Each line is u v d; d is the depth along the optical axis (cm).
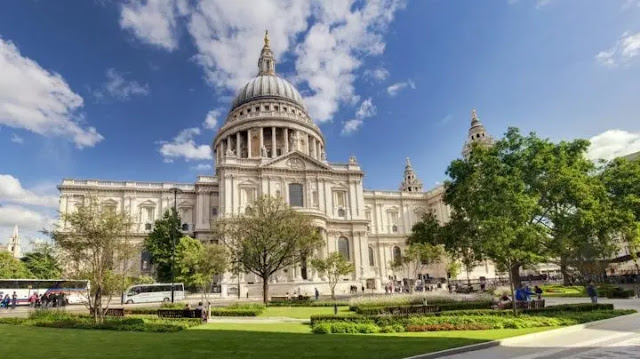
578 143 4378
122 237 3300
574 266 4925
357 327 2103
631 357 1390
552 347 1622
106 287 2934
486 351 1569
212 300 5591
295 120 10206
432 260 7462
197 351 1552
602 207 4025
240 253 4984
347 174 8625
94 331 2270
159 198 8631
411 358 1402
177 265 6303
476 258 3950
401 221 10350
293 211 5138
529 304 2853
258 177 7950
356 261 8081
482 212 2872
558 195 4006
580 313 2486
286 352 1510
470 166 4166
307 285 6962
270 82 11288
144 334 2102
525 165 4147
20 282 5078
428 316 2383
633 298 3909
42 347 1691
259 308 3559
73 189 8150
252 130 10031
